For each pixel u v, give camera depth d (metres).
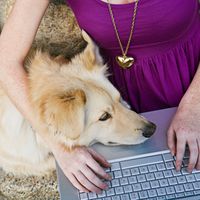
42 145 1.71
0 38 1.40
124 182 1.19
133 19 1.41
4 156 1.84
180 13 1.43
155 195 1.15
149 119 1.40
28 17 1.35
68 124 1.25
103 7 1.40
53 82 1.39
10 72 1.38
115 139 1.43
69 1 1.46
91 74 1.49
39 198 1.85
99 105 1.43
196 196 1.14
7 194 1.89
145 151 1.25
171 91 1.66
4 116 1.74
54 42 1.91
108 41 1.55
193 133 1.25
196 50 1.63
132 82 1.68
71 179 1.23
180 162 1.18
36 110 1.33
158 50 1.57
